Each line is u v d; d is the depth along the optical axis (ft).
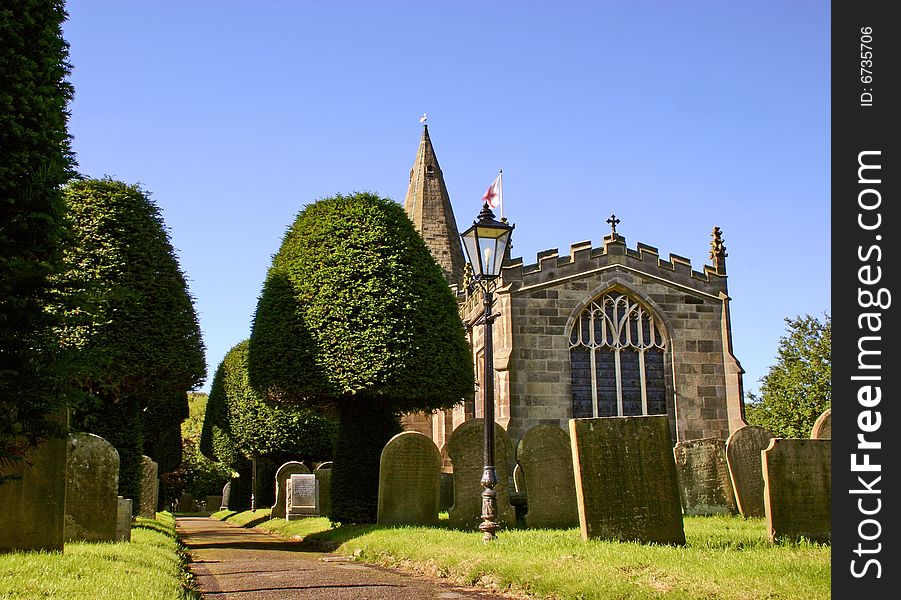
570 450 65.16
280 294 82.28
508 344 105.91
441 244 185.37
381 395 79.41
